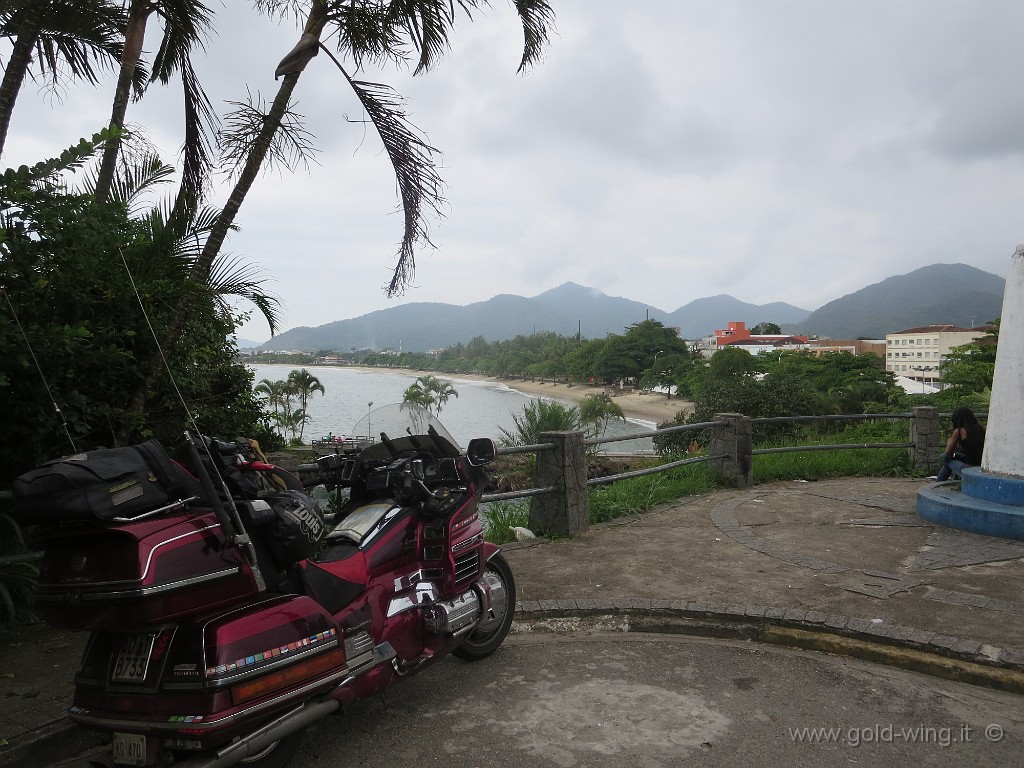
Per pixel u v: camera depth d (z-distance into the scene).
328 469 3.95
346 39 7.07
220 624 2.72
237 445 3.15
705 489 9.25
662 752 3.30
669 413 82.06
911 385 70.94
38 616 4.98
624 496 8.55
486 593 4.12
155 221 6.09
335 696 3.10
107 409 5.52
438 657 3.81
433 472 4.04
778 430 19.08
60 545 2.63
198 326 6.89
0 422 4.90
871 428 15.02
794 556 6.18
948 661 4.11
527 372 172.62
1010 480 6.84
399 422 4.26
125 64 7.41
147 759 2.66
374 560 3.60
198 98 7.68
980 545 6.34
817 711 3.68
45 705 3.72
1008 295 7.09
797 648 4.57
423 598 3.76
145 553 2.52
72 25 7.91
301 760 3.32
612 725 3.58
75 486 2.43
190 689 2.64
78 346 4.86
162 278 5.96
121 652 2.79
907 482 9.70
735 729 3.50
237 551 2.82
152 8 7.40
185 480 2.79
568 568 6.07
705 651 4.54
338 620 3.30
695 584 5.54
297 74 6.83
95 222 4.91
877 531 6.96
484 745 3.42
